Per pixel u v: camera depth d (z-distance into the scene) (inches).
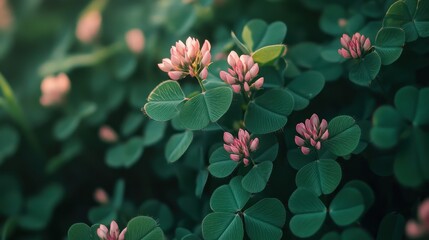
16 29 15.8
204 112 9.2
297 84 10.2
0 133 14.1
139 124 12.9
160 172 12.2
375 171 9.6
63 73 14.3
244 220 9.2
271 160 9.5
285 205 9.8
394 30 9.4
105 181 14.0
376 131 8.5
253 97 9.8
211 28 13.6
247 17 13.3
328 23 11.9
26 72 15.4
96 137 13.9
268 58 10.0
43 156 14.3
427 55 10.0
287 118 10.0
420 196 9.5
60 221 13.7
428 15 9.5
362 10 11.1
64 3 16.0
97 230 9.2
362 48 9.5
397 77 10.0
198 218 10.8
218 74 10.4
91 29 14.4
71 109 13.9
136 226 9.2
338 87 11.4
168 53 13.3
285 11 13.2
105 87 14.0
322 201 9.5
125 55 13.8
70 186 14.1
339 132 9.0
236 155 9.2
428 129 8.5
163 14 13.7
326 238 8.7
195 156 11.2
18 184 14.0
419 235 7.7
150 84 13.5
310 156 9.4
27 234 13.3
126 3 15.2
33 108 14.7
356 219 8.5
